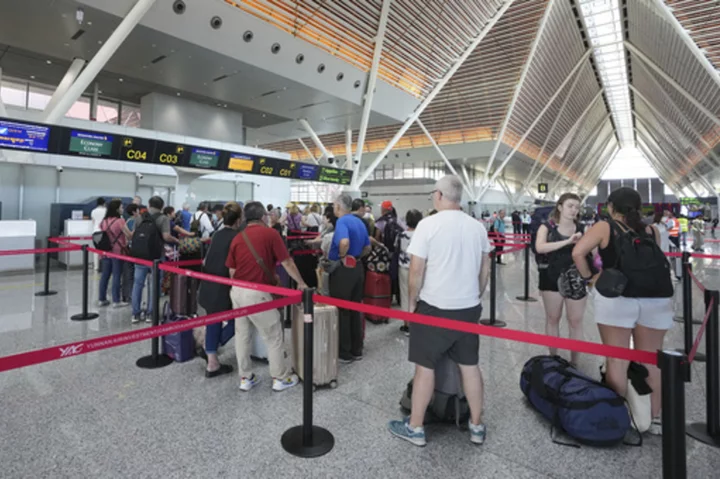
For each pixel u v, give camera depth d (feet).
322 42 48.98
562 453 8.01
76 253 31.91
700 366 12.71
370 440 8.49
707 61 57.98
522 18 73.05
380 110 63.87
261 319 10.45
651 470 7.46
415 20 55.72
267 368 12.64
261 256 10.60
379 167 148.97
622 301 8.53
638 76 113.70
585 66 108.58
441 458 7.84
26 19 34.42
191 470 7.43
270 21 42.11
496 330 6.79
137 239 17.13
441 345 7.98
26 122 30.19
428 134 103.40
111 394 10.57
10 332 15.55
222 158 45.68
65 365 12.48
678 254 14.74
